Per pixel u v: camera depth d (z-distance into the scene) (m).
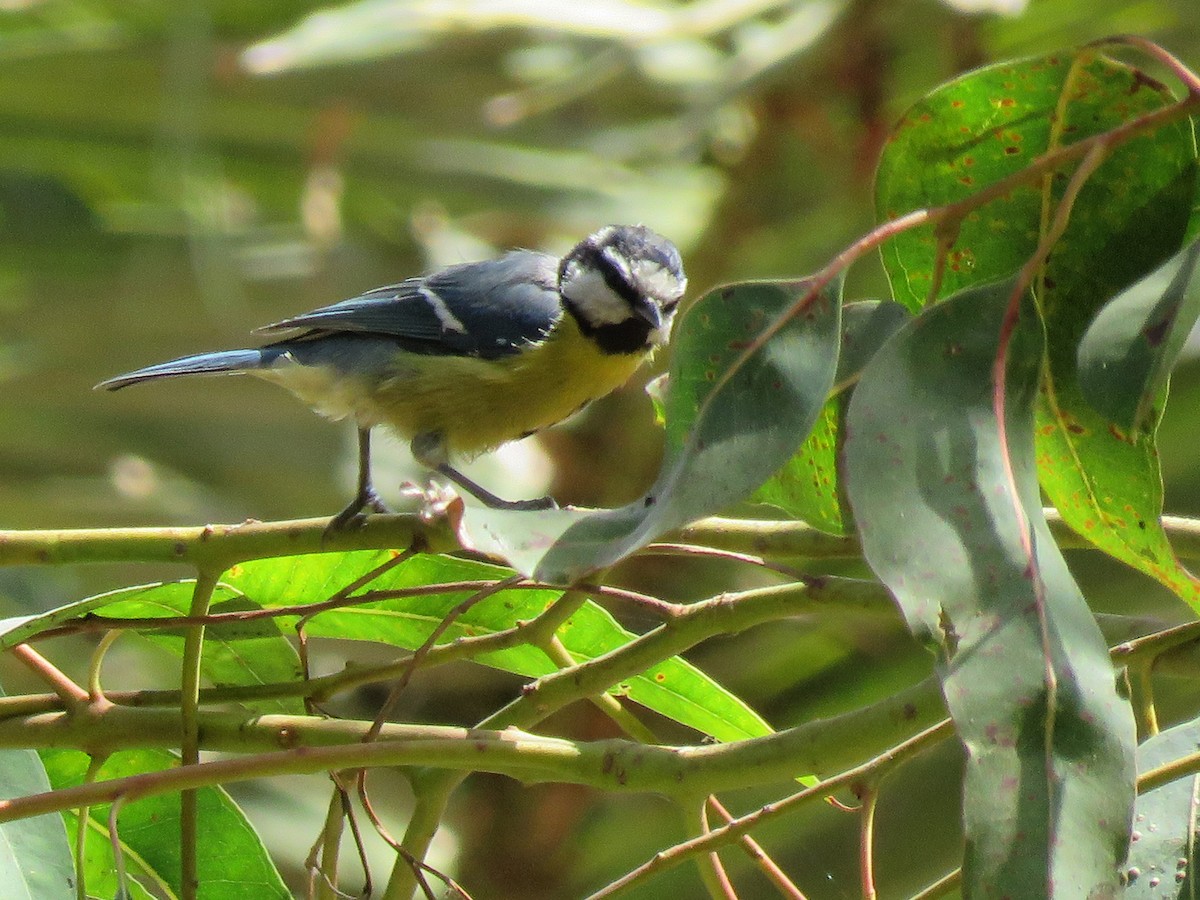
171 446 12.80
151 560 4.95
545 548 3.69
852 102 11.50
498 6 11.38
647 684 5.55
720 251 12.08
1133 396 3.71
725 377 4.02
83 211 12.82
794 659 10.15
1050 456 4.48
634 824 10.67
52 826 4.81
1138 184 4.58
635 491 11.55
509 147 13.01
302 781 10.99
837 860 9.06
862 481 3.79
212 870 5.38
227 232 12.60
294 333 8.81
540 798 10.69
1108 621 4.67
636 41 11.29
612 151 13.18
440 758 4.26
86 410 12.81
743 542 5.11
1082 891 3.35
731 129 12.74
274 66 11.13
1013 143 4.70
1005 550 3.69
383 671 5.16
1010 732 3.49
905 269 4.86
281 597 5.57
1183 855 4.23
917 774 9.09
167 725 4.84
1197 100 3.97
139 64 12.09
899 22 11.12
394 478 11.98
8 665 11.28
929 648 3.60
